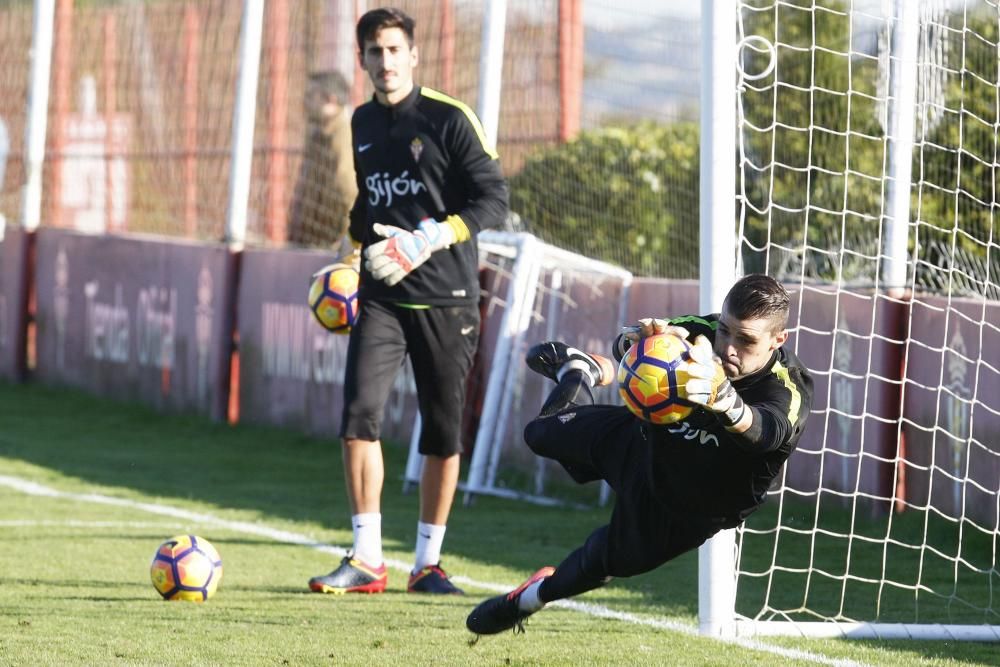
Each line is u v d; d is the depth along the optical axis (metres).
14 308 55.16
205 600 20.80
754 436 13.77
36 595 20.88
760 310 13.80
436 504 22.39
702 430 14.55
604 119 38.53
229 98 49.94
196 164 51.38
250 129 45.06
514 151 39.72
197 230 51.47
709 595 19.28
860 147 33.00
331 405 42.03
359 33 22.00
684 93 37.28
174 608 20.09
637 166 38.22
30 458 38.41
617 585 23.59
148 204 53.50
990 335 27.31
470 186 21.89
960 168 27.80
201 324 46.62
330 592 21.75
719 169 19.23
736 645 18.45
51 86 57.66
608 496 33.22
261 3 44.69
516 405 36.44
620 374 14.04
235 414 45.88
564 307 35.56
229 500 32.28
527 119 39.47
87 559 24.30
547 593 16.33
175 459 39.06
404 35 21.88
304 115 45.22
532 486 35.38
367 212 23.00
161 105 52.84
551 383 35.06
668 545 15.53
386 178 22.19
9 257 55.41
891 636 19.64
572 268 35.19
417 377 22.34
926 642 19.41
